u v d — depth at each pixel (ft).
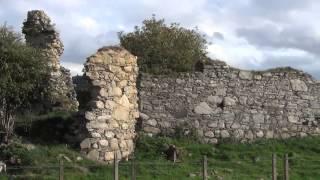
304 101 90.84
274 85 89.71
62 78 92.12
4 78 73.36
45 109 86.89
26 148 68.59
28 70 75.87
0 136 74.02
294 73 90.94
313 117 90.99
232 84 88.02
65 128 78.23
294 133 89.86
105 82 73.97
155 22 111.24
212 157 79.51
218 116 86.89
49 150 69.67
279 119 89.45
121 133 74.95
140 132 83.71
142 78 85.25
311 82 91.40
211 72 87.40
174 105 85.71
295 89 90.58
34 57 77.30
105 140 73.10
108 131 73.51
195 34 114.32
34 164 65.31
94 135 72.43
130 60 76.38
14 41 77.30
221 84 87.56
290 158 77.46
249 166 74.08
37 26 91.15
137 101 81.61
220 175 68.49
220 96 87.35
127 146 75.92
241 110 87.92
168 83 85.87
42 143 73.82
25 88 75.15
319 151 84.84
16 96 74.64
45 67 79.56
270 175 70.08
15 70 74.59
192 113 86.07
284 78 90.27
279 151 84.12
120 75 75.25
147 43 104.12
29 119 81.10
